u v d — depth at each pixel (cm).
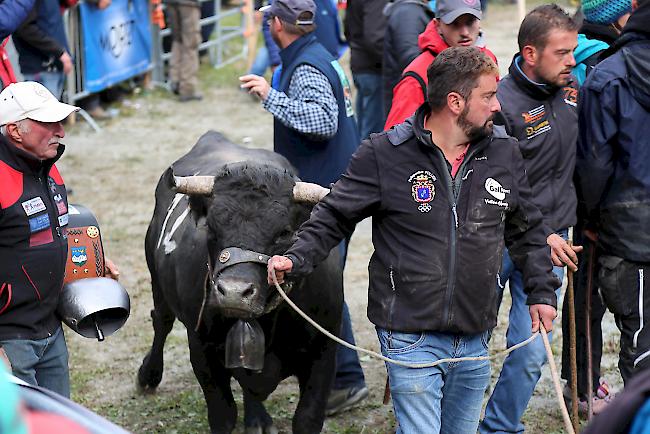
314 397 955
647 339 948
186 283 949
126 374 1268
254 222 834
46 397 529
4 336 863
